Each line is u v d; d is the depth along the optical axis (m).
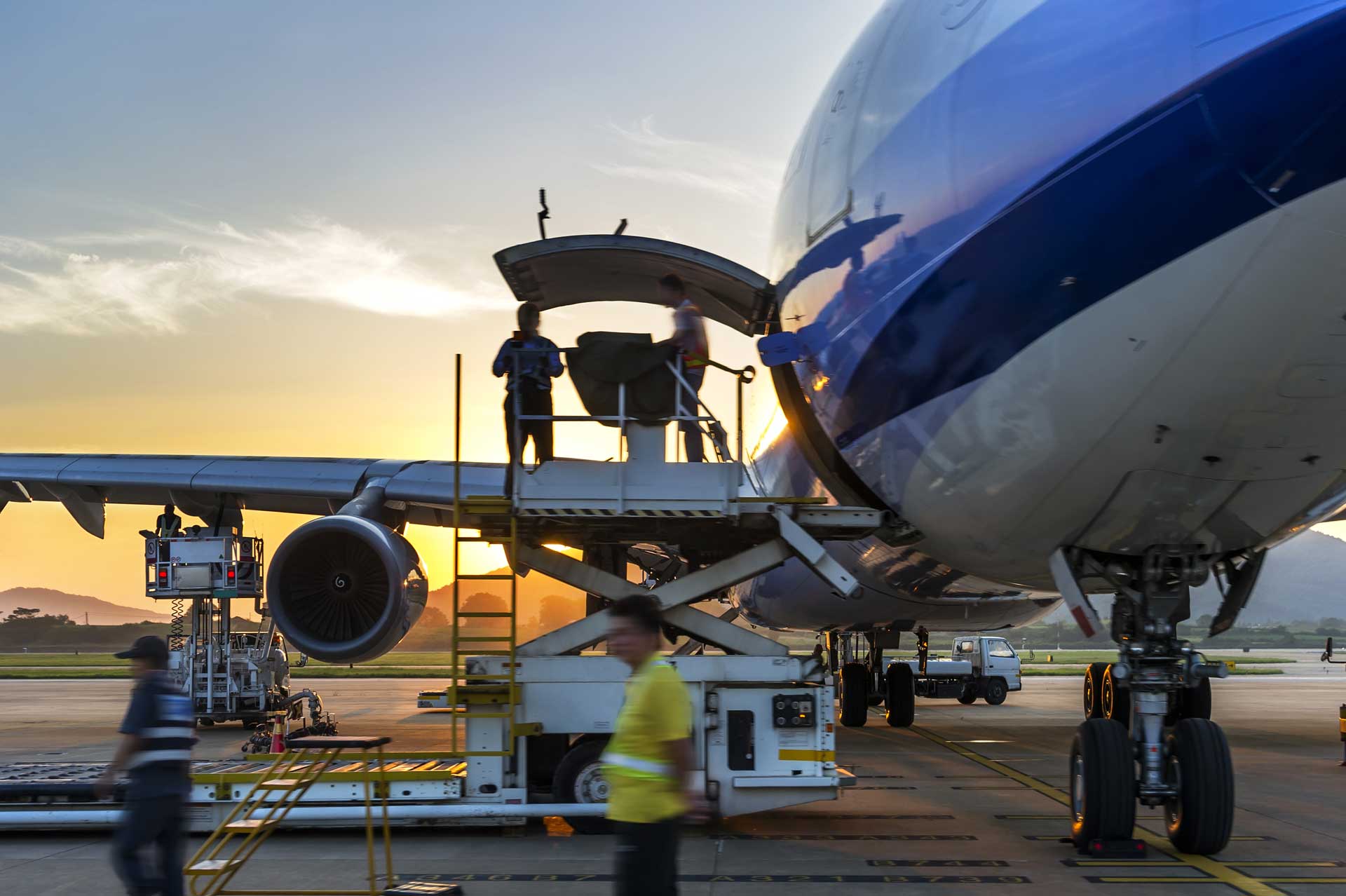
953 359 7.09
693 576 8.96
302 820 8.48
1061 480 7.06
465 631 8.81
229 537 17.70
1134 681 8.00
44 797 9.02
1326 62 5.43
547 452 9.21
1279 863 7.79
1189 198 5.86
